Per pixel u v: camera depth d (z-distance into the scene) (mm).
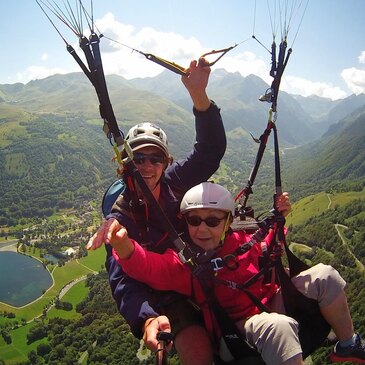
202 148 1701
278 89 1516
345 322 1386
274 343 1179
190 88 1553
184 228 1564
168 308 1430
